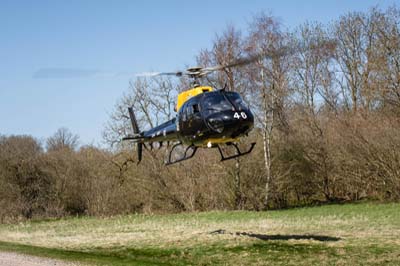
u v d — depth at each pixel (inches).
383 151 1312.7
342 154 1400.1
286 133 1466.5
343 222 933.8
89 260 558.3
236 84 1339.8
